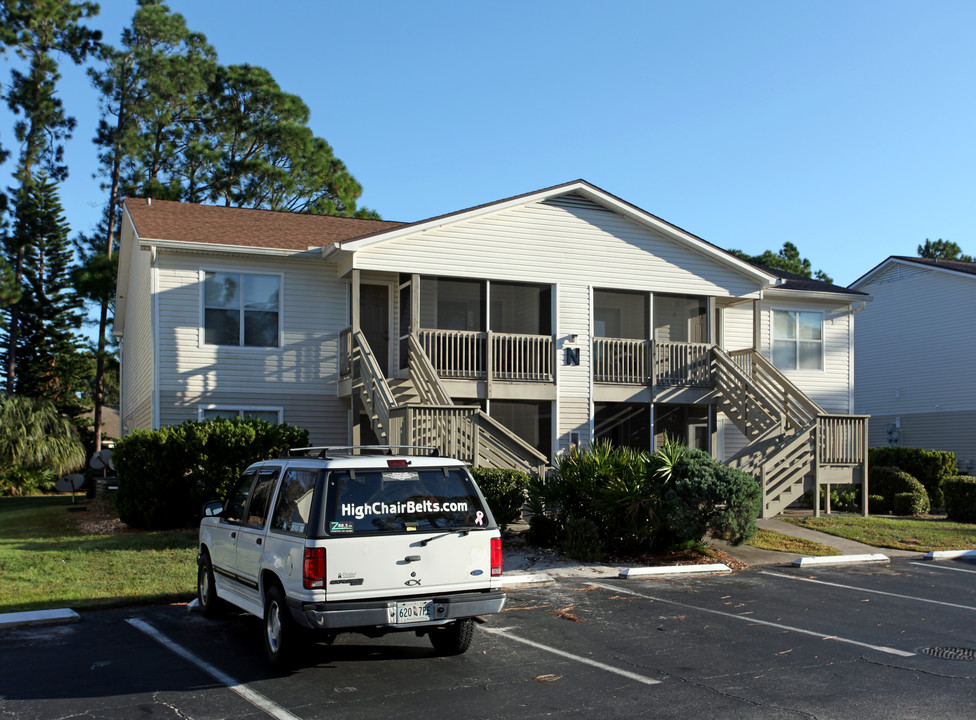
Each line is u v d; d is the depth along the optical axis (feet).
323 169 143.95
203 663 25.25
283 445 53.36
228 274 62.90
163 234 61.93
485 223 65.36
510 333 70.44
